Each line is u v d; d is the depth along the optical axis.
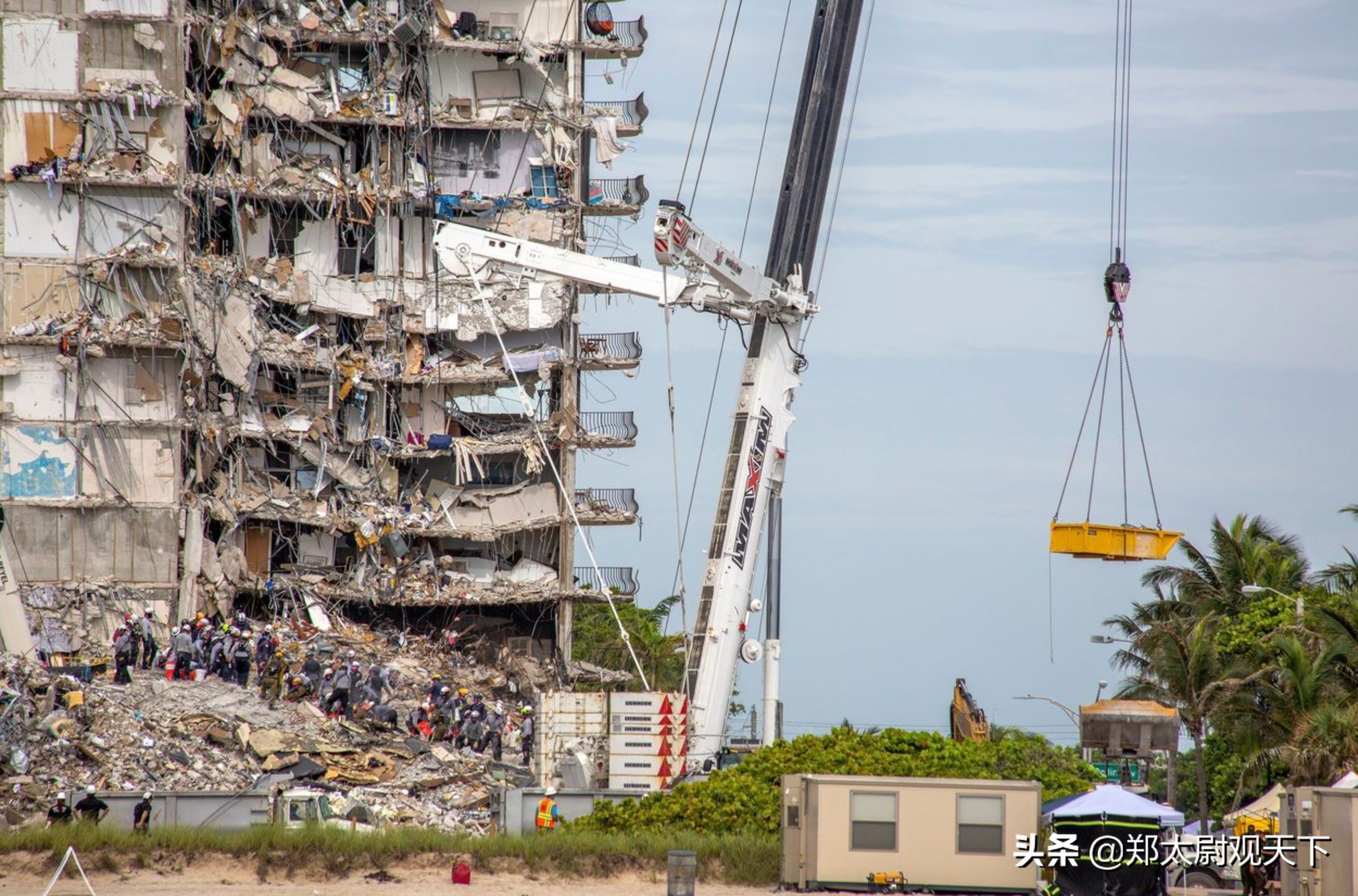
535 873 199.62
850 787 184.38
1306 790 185.62
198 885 191.38
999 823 183.00
